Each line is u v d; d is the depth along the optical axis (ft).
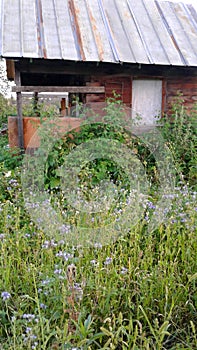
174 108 15.58
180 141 13.69
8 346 4.47
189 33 16.80
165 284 5.75
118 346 4.98
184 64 14.84
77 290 5.09
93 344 4.87
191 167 12.03
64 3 15.78
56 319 5.01
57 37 13.76
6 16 14.11
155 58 14.55
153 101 16.62
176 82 16.74
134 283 5.77
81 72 14.80
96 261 6.39
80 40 14.01
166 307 5.28
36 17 14.48
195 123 14.49
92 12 15.80
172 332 5.27
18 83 13.62
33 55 12.49
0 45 12.57
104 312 5.24
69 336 4.32
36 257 6.40
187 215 7.92
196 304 5.61
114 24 15.60
